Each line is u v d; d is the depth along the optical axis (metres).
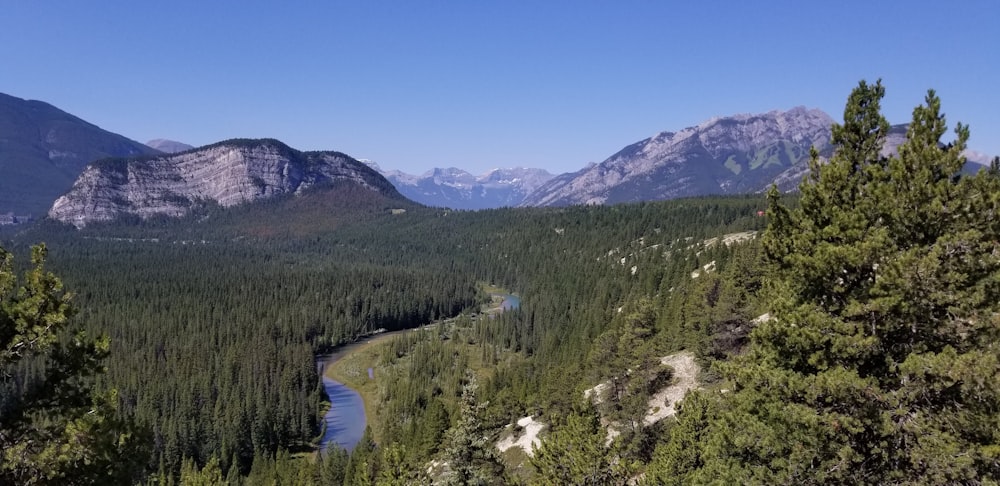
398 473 30.92
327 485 81.31
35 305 15.18
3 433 14.87
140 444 16.95
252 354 143.00
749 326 56.47
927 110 16.94
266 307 192.38
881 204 16.86
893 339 16.88
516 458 62.75
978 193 15.70
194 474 45.75
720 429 19.05
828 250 16.94
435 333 180.75
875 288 15.94
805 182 19.88
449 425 67.12
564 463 27.58
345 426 120.06
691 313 71.19
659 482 31.22
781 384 17.02
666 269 149.25
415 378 134.38
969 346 15.51
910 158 16.89
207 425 101.44
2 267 15.54
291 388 126.81
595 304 158.12
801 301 18.92
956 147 16.56
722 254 109.06
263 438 102.06
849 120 18.86
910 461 15.33
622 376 61.44
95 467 15.52
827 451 15.95
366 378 150.38
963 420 14.46
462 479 27.58
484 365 149.75
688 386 59.12
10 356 14.98
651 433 50.19
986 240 15.39
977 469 14.23
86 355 16.16
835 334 16.72
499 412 80.56
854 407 15.92
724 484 17.86
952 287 15.31
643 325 79.25
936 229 16.38
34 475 14.55
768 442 17.19
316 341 180.00
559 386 70.19
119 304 184.25
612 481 26.39
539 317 174.12
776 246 20.06
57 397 15.61
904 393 15.38
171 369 133.50
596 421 28.67
